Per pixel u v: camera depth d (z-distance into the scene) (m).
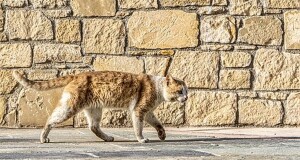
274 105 12.46
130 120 12.50
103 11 12.44
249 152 7.79
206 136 10.60
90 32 12.46
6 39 12.45
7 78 12.41
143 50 12.46
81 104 9.55
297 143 9.08
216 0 12.44
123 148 8.44
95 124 9.86
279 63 12.46
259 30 12.45
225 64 12.46
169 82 9.86
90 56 12.48
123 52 12.47
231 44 12.47
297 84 12.45
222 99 12.45
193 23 12.43
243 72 12.46
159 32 12.45
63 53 12.45
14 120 12.46
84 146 8.83
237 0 12.45
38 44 12.45
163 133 9.93
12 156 7.43
